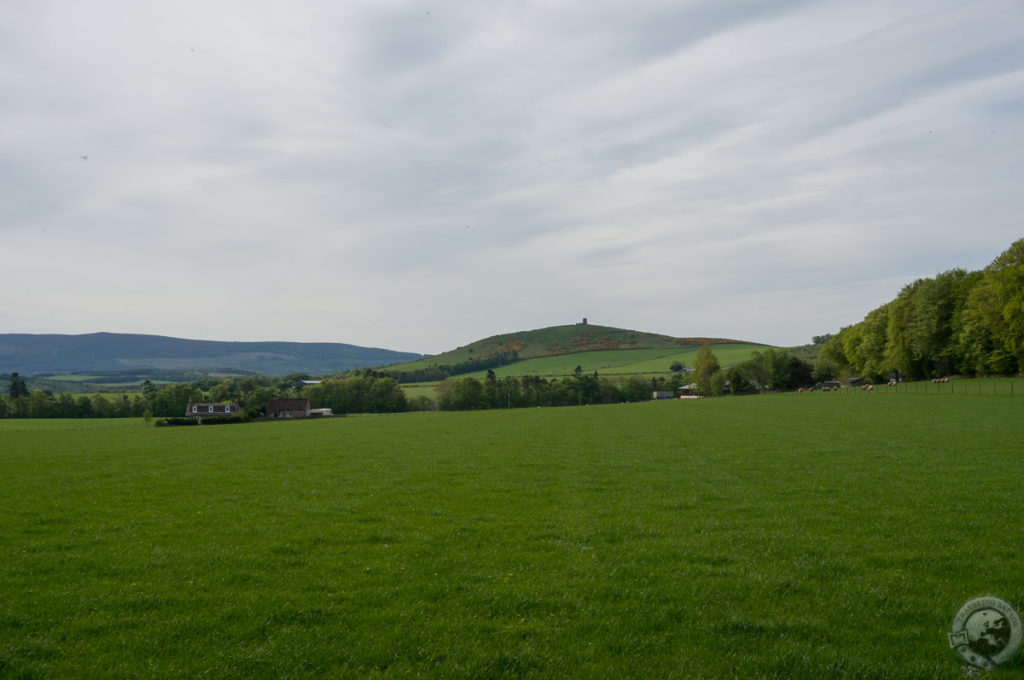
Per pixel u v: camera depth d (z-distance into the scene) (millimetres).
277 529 19047
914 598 12430
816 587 13188
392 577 14273
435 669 9977
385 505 22750
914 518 18875
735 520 19344
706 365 195500
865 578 13656
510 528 18812
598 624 11523
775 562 14945
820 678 9609
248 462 37656
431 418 102750
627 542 16922
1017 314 96438
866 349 149000
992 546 15719
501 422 78875
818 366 178875
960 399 79875
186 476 31344
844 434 44938
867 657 10148
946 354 121000
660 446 41500
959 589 12883
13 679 9664
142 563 15469
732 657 10250
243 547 16844
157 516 21172
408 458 38250
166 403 179875
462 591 13312
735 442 42312
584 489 25562
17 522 20328
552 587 13406
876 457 32531
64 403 173625
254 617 12008
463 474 30672
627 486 26016
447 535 18031
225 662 10242
